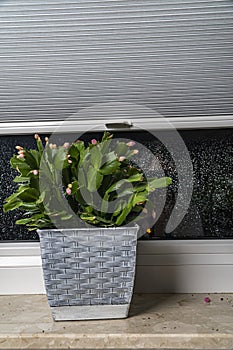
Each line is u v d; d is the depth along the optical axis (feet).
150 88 5.38
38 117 5.80
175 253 5.89
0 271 5.90
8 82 5.28
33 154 5.07
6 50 4.91
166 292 5.90
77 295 4.97
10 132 5.88
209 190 5.93
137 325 4.88
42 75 5.19
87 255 4.93
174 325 4.87
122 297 5.00
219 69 5.14
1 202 6.00
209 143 5.93
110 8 4.51
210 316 5.10
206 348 4.62
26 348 4.67
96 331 4.73
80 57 5.00
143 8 4.52
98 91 5.41
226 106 5.64
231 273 5.86
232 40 4.83
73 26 4.68
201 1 4.46
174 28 4.71
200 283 5.88
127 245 4.94
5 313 5.28
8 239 6.01
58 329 4.80
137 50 4.93
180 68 5.12
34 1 4.43
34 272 5.90
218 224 5.94
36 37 4.78
